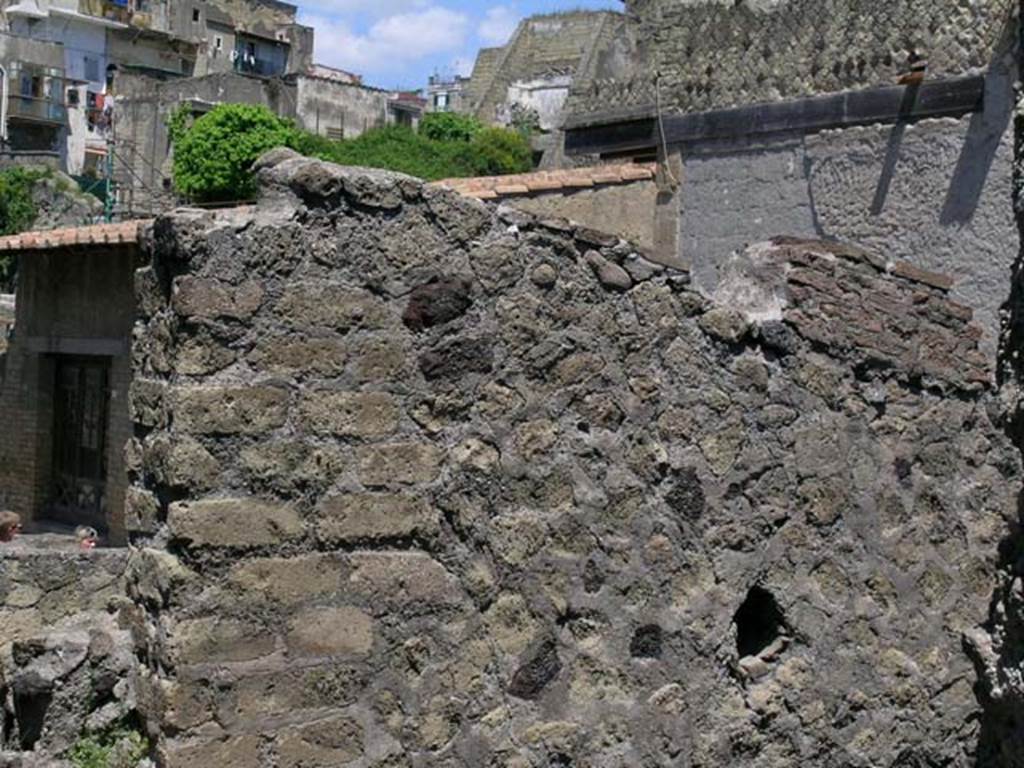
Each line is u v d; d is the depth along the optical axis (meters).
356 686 4.52
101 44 54.69
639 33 12.62
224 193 33.66
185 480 4.22
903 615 6.19
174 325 4.29
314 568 4.45
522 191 11.07
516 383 4.95
